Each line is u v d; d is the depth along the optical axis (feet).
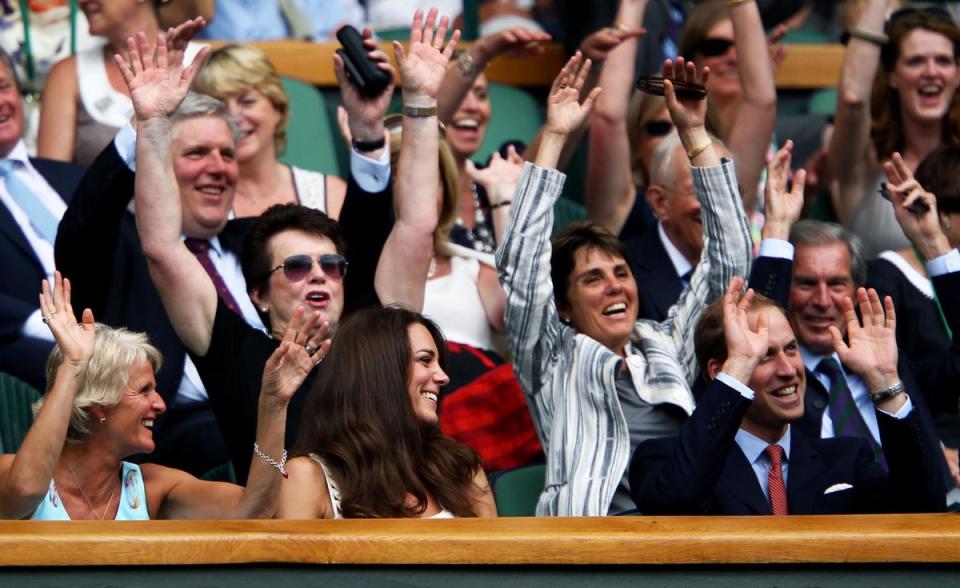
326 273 46.98
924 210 48.83
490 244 60.95
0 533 32.73
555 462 47.03
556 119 48.83
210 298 45.29
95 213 46.57
